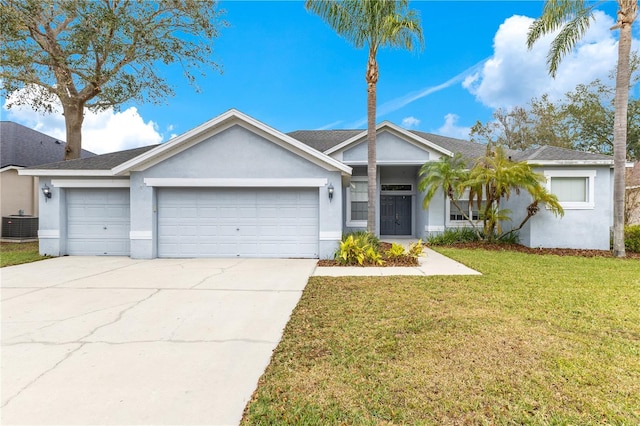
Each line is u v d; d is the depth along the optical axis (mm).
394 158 14688
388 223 17219
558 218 12141
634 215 17609
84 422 2627
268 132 10281
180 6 14562
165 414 2727
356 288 6758
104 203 11469
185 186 10625
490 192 12820
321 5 10461
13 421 2633
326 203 10508
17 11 11930
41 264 9680
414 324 4648
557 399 2877
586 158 11906
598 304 5492
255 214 10875
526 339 4098
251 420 2652
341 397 2945
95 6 12812
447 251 11703
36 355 3785
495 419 2633
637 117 21359
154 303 5809
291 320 4898
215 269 8891
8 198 16375
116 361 3645
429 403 2838
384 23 10102
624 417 2639
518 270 8328
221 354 3814
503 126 31281
